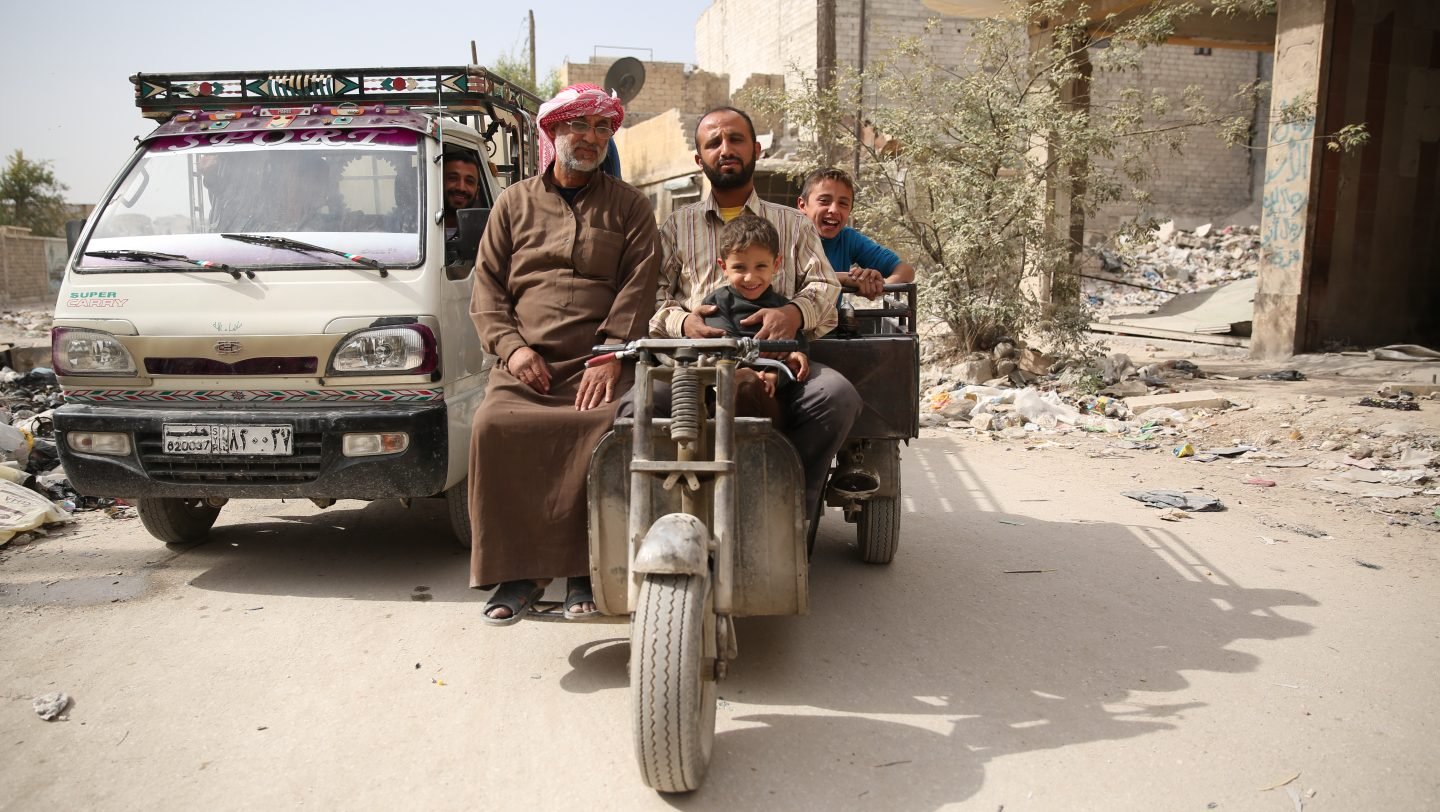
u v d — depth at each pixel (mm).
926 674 3527
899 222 10453
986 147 9750
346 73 5258
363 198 4668
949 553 4945
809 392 3311
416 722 3191
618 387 3469
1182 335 13219
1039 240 9898
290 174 4723
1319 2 10719
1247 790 2777
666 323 3582
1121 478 6527
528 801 2746
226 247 4480
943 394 9273
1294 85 11094
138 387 4371
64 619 4062
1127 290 17781
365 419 4227
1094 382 9312
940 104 10312
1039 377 10008
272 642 3828
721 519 2818
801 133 11898
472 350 4809
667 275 3875
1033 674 3521
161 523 4840
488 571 3266
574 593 3355
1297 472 6617
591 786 2820
